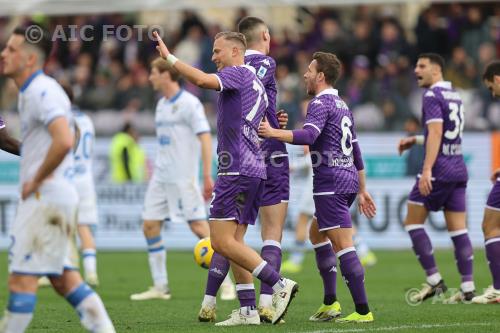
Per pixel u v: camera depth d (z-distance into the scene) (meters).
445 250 51.00
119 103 59.53
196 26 63.06
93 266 36.09
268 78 25.20
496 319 25.22
